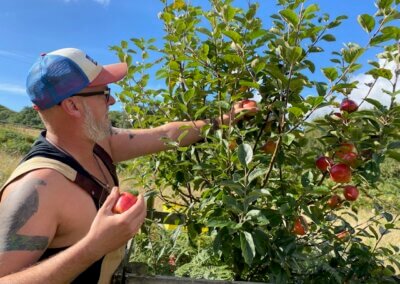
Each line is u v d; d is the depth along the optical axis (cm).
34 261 140
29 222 139
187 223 255
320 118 227
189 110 253
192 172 266
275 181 234
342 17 211
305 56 231
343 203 260
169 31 265
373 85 218
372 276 231
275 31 239
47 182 146
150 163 295
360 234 250
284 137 203
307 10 204
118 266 175
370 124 216
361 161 214
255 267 232
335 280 222
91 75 162
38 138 166
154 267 275
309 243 245
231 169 222
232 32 216
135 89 290
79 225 152
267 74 229
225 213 211
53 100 157
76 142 166
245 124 246
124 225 136
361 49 195
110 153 214
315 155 233
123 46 285
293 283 226
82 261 134
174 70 261
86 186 156
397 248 257
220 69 249
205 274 242
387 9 198
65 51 165
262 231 200
